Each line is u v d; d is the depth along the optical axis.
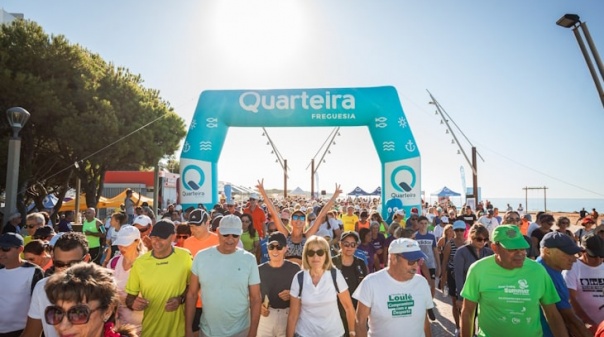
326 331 3.87
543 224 7.41
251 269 3.96
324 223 9.24
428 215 17.28
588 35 8.88
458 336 6.22
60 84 17.38
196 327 4.54
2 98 16.19
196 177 13.44
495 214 12.88
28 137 17.55
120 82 19.66
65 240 3.45
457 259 5.85
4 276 3.66
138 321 3.95
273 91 13.73
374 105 13.42
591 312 3.90
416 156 13.23
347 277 5.16
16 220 8.81
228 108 13.67
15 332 3.64
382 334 3.44
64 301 1.87
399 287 3.47
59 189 24.39
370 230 7.89
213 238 5.29
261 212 11.11
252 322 3.87
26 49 16.78
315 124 13.72
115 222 7.75
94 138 17.62
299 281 3.95
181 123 24.36
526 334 3.29
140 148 19.66
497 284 3.35
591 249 3.89
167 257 3.89
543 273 3.37
